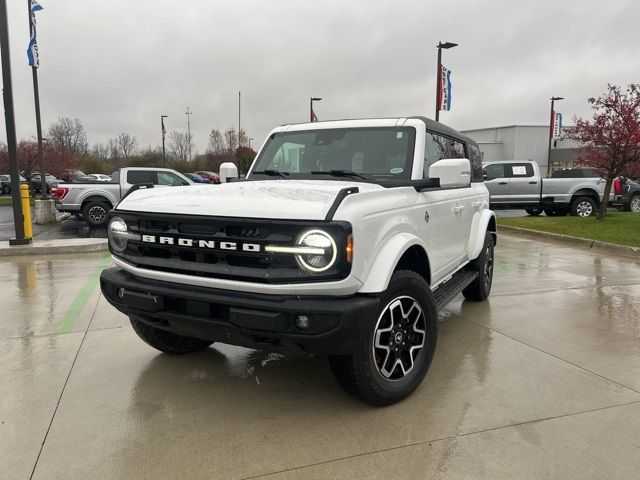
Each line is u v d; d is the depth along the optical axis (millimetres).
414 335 3609
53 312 5797
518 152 57375
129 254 3564
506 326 5219
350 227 2881
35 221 16656
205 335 3355
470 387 3750
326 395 3660
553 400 3545
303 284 2902
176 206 3295
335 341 2912
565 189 16422
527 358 4332
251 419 3320
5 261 9367
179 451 2951
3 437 3109
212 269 3105
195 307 3188
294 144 4656
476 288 5984
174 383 3877
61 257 9812
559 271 8211
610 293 6656
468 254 5488
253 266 3033
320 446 2992
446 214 4508
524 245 11375
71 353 4508
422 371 3625
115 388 3797
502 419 3283
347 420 3287
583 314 5660
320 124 4711
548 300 6281
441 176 3732
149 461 2854
